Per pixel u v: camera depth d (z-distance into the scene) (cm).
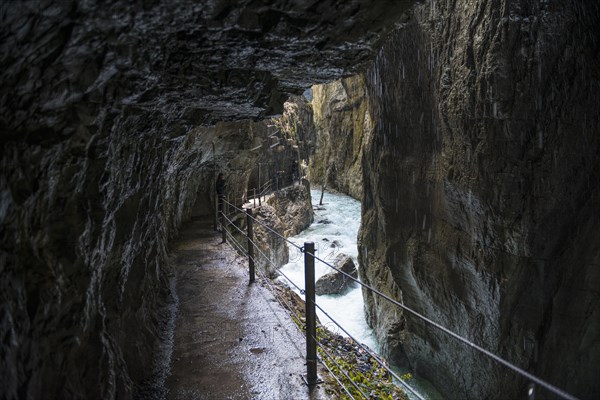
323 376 439
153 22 211
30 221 202
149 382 420
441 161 884
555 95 678
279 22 243
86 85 211
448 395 983
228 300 633
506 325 782
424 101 940
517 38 693
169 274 741
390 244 1096
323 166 3916
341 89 3466
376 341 1282
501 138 732
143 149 351
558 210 694
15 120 186
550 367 708
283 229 1858
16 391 177
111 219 291
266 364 457
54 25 170
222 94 350
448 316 935
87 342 261
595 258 644
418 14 911
